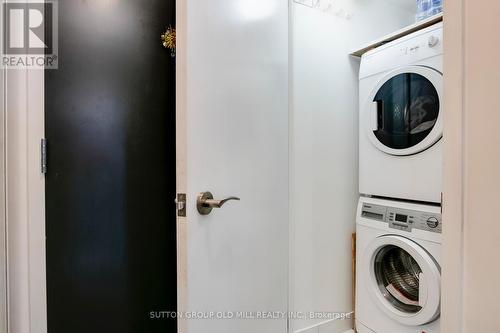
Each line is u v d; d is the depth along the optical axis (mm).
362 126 1656
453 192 578
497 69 503
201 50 896
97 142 1068
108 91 1097
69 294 989
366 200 1637
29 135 787
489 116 517
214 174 962
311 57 1603
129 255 1171
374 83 1574
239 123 1097
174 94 1309
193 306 875
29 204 783
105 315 1099
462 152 560
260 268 1237
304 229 1593
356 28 1797
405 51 1423
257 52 1200
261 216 1244
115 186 1123
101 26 1072
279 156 1378
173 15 1294
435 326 1263
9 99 744
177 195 850
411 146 1384
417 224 1341
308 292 1609
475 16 535
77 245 1013
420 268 1296
